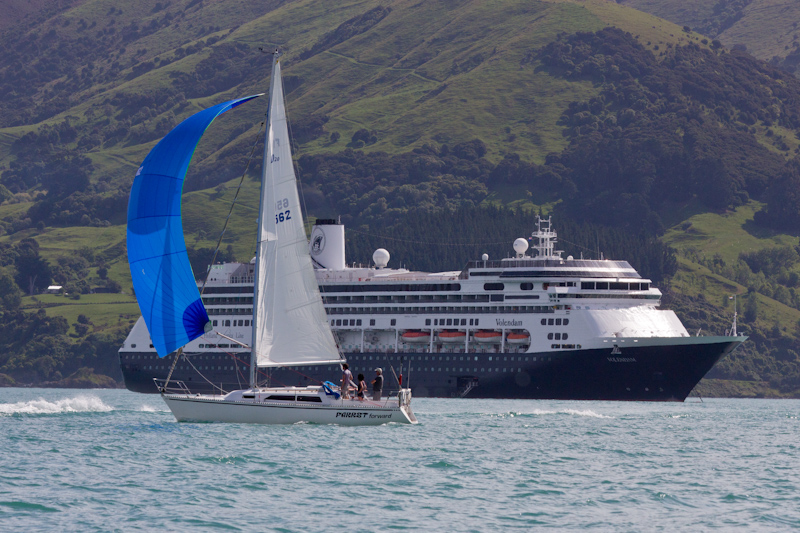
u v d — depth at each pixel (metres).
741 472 197.25
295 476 178.12
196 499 155.00
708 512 154.12
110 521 139.00
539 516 149.00
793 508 158.00
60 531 133.00
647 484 179.62
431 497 161.50
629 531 140.62
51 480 169.50
